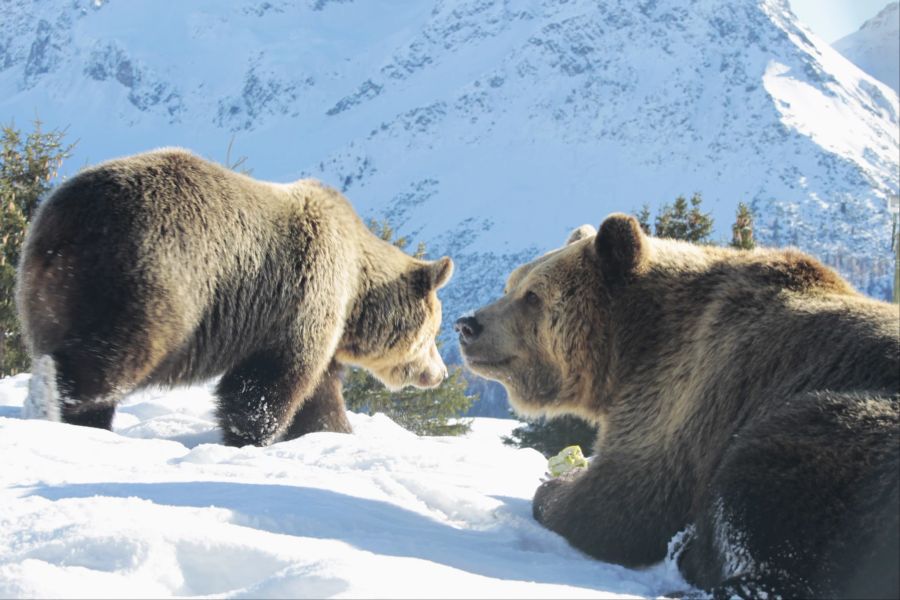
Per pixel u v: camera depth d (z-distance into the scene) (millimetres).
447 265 12258
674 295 5945
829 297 5395
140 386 9625
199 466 6758
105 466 6887
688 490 5441
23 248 9648
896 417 4316
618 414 5891
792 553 4254
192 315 9680
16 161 24219
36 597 3650
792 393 4977
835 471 4289
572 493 5914
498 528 6055
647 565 5609
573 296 6297
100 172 9500
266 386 10438
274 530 4949
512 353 6613
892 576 3922
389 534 5090
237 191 10188
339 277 11086
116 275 9148
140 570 4059
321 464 7707
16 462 6676
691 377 5574
